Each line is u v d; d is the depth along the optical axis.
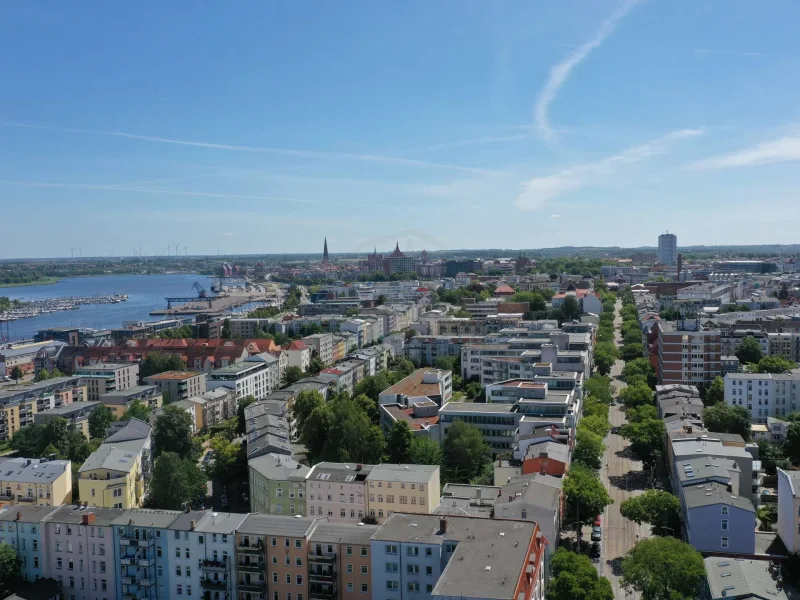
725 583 196.75
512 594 165.88
